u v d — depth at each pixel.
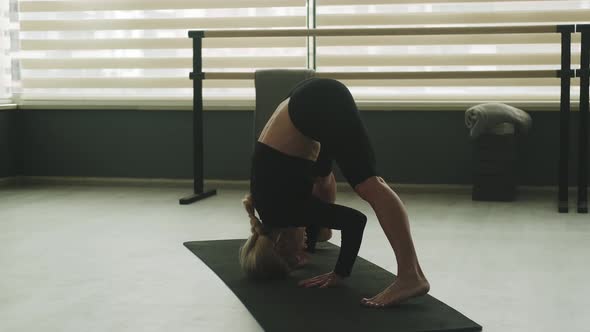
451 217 4.04
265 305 2.37
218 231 3.68
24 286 2.67
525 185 4.99
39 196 4.91
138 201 4.67
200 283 2.69
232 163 5.32
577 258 3.05
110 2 5.47
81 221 3.96
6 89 5.58
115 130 5.47
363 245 3.32
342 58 5.21
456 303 2.42
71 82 5.58
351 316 2.24
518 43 5.00
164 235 3.58
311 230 3.12
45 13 5.57
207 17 5.35
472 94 5.09
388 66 5.18
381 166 5.13
